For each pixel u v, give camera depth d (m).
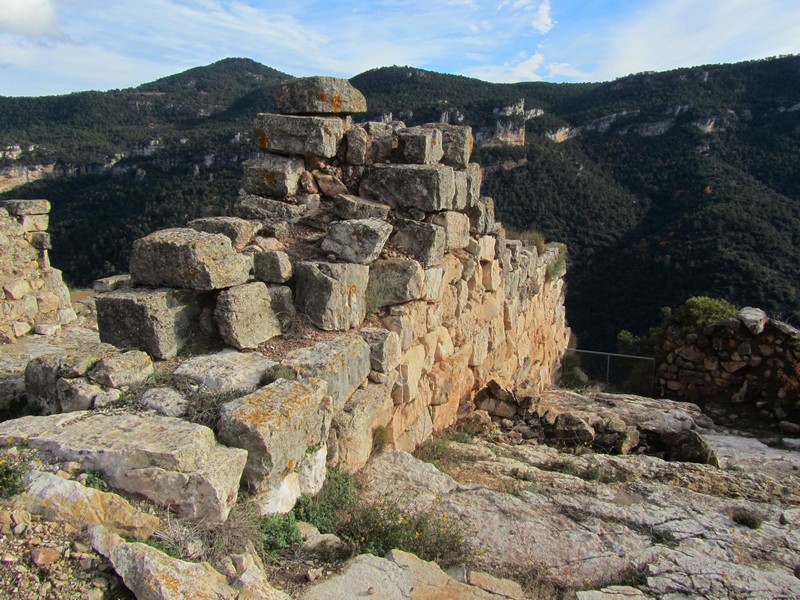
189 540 3.22
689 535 4.65
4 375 5.98
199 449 3.55
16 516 3.03
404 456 5.58
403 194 6.88
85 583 2.81
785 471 6.98
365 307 6.23
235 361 4.84
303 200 7.04
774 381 10.51
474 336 8.54
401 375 6.24
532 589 3.87
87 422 3.88
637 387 12.04
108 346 4.79
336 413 5.02
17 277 10.52
